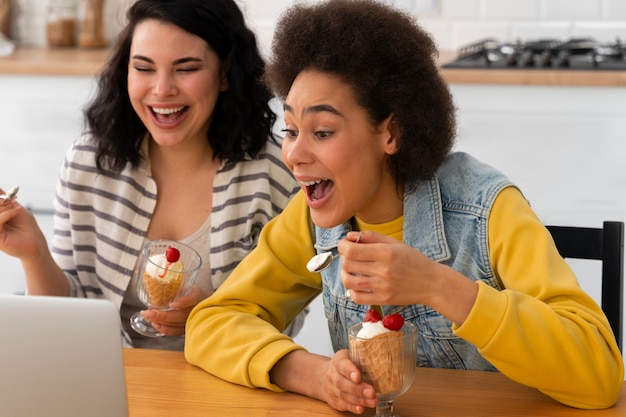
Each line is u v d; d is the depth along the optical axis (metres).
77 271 2.11
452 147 1.55
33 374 1.08
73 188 2.06
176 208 2.06
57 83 3.41
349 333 1.35
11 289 3.39
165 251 1.82
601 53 3.30
